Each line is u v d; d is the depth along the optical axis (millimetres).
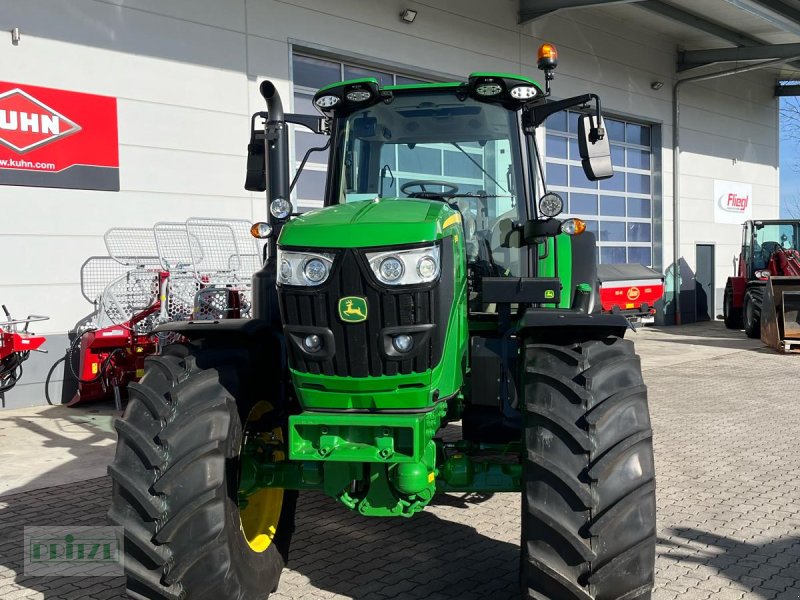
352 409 3143
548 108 4125
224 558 2961
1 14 8336
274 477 3465
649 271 14469
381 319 3037
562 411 3031
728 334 16297
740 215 21047
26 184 8531
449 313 3211
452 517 4777
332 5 11461
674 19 15539
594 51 16344
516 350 3572
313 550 4262
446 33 13203
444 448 3629
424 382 3080
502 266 4090
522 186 4082
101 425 7434
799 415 7863
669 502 5051
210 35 10094
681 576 3873
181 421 3014
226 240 9945
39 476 5703
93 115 9039
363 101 4223
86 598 3662
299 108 11375
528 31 14758
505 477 3367
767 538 4395
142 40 9453
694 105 19266
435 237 3115
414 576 3883
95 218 9086
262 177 4254
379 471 3172
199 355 3326
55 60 8742
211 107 10125
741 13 15812
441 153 4164
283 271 3176
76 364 8758
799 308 12906
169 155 9727
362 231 3082
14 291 8469
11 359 7566
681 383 9938
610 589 2877
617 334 3385
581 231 3861
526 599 2994
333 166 4277
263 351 3486
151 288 8305
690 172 19219
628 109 17297
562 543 2910
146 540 2898
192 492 2924
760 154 21828
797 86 22047
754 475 5684
